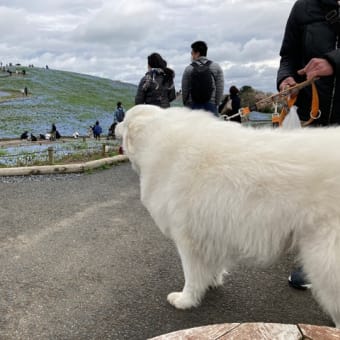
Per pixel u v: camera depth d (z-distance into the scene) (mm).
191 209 2424
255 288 3271
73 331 2713
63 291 3213
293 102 3033
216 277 3189
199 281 2748
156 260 3768
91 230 4535
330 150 2045
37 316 2885
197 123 2549
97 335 2670
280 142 2182
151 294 3162
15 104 50562
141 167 2822
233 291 3221
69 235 4379
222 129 2408
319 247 2012
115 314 2900
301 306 3014
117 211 5246
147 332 2695
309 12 2953
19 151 12844
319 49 2900
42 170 7707
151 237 4332
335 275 1982
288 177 2049
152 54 6730
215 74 6570
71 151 10867
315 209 2006
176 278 3420
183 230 2535
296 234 2109
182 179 2436
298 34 3080
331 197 1974
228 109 8445
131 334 2676
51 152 8812
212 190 2287
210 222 2344
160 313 2904
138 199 5844
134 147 2875
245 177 2156
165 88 6805
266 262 2273
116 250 3990
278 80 3213
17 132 32438
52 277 3436
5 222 4781
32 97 57688
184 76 6664
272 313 2930
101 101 63469
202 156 2354
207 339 1345
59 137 28938
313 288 2145
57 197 5938
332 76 2775
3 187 6582
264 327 1400
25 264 3670
